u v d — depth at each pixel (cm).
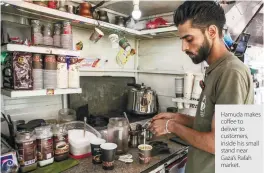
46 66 126
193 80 185
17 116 150
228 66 89
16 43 112
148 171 119
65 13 141
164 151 141
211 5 91
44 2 133
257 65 180
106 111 204
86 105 178
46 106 166
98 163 122
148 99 198
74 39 180
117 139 137
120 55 221
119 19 193
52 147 121
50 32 138
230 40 168
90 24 164
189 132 99
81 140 129
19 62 113
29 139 110
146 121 185
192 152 108
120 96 218
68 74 137
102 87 200
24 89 116
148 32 197
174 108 205
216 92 92
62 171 112
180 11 94
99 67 200
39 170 112
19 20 145
